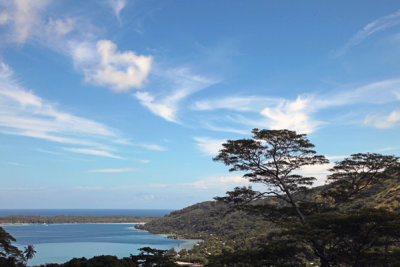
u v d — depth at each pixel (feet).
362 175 119.85
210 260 110.93
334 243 99.71
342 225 89.40
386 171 114.93
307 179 120.98
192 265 380.17
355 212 91.40
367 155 115.75
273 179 120.88
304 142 110.63
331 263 100.83
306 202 120.67
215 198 124.47
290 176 120.47
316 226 93.66
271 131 108.06
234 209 123.65
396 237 88.99
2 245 221.46
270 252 103.19
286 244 101.55
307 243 101.04
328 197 124.57
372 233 89.45
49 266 197.16
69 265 164.86
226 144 113.60
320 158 116.06
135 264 182.60
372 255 91.81
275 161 116.88
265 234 474.90
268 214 120.16
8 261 227.81
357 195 122.11
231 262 104.58
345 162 118.73
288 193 116.88
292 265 103.60
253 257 103.65
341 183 124.36
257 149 113.80
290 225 95.76
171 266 185.88
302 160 116.47
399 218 85.61
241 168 119.96
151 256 190.08
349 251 97.09
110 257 171.63
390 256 88.33
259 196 121.80
